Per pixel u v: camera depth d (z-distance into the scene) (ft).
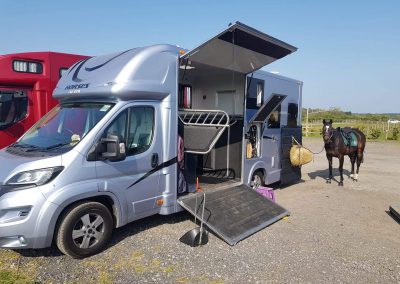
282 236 18.92
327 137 33.73
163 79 18.12
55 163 14.20
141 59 17.33
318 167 47.60
